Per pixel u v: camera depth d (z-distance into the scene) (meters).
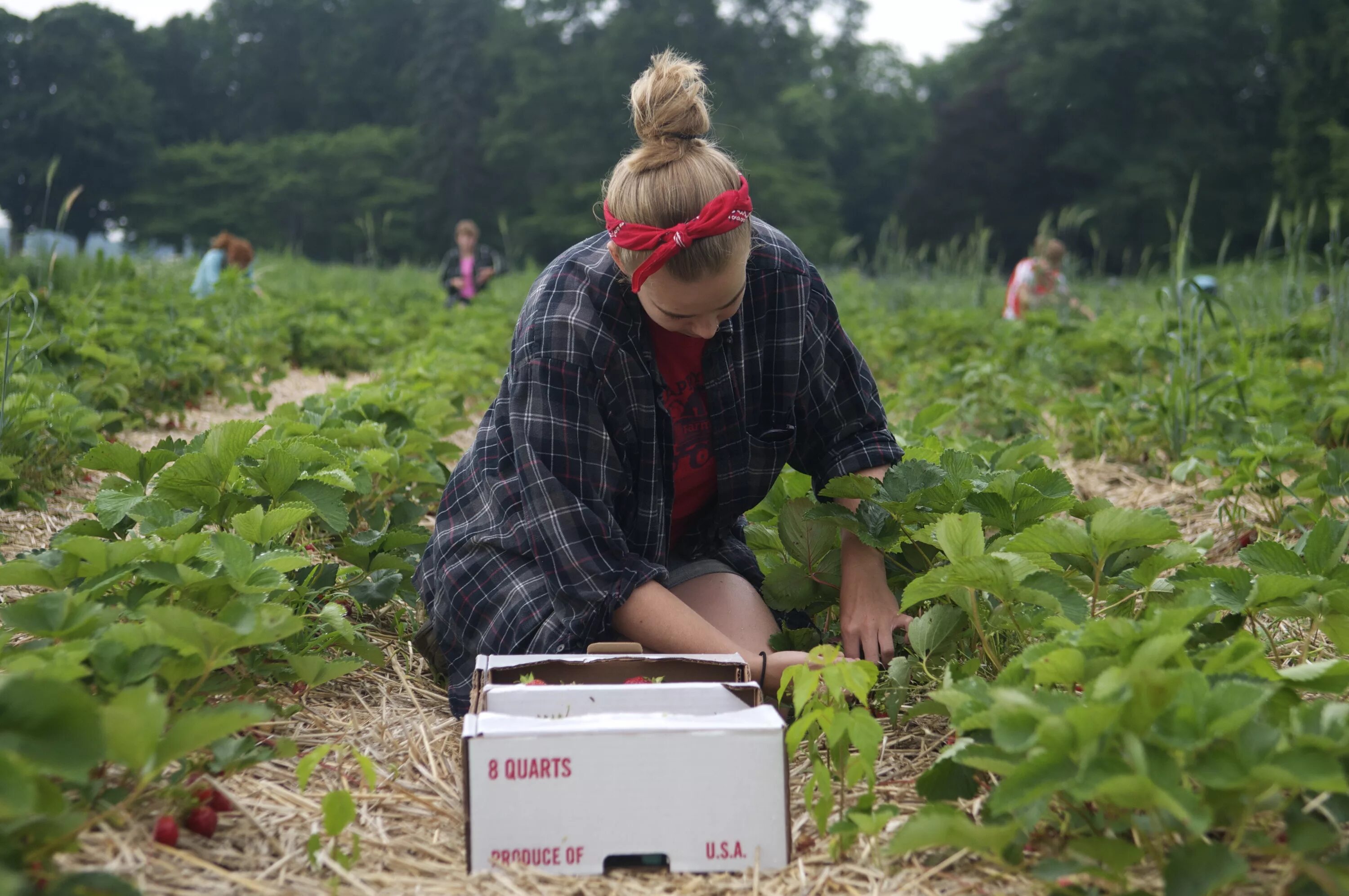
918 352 9.45
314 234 56.47
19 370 4.63
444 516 2.67
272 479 2.65
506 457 2.45
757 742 1.71
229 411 6.46
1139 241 41.88
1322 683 1.64
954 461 2.73
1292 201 31.62
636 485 2.41
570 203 48.66
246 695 2.18
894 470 2.45
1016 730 1.51
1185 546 2.21
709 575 2.63
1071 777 1.43
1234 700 1.45
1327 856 1.52
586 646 2.28
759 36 51.66
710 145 2.11
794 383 2.47
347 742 2.18
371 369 9.30
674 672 2.14
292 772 2.02
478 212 53.31
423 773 2.06
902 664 2.20
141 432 5.47
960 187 48.41
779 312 2.44
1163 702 1.45
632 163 2.10
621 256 2.13
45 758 1.33
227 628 1.71
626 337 2.31
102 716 1.43
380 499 3.63
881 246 16.27
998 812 1.45
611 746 1.69
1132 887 1.59
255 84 70.75
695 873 1.70
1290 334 7.08
